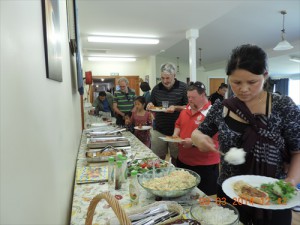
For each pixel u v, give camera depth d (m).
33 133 0.62
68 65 1.86
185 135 1.95
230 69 0.98
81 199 1.19
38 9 0.76
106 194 0.73
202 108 1.91
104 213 1.04
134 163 1.66
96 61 8.71
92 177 1.44
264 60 0.93
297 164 1.01
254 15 4.96
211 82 10.86
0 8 0.43
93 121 4.45
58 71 1.11
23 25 0.58
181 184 1.18
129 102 4.25
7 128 0.44
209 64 10.22
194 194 1.20
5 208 0.42
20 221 0.49
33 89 0.65
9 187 0.44
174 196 1.13
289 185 0.92
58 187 0.97
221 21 5.34
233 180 1.05
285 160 1.08
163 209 0.98
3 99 0.43
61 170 1.08
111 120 4.62
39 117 0.70
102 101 5.68
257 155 1.05
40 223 0.65
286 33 5.97
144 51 7.29
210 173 1.85
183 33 5.36
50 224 0.79
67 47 1.84
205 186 1.84
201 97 1.89
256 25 5.52
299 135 0.99
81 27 4.77
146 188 1.15
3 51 0.44
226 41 6.86
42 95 0.76
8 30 0.47
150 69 8.16
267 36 6.25
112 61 8.80
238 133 1.10
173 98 2.71
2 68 0.43
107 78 8.80
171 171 1.43
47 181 0.76
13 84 0.49
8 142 0.45
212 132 1.29
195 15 4.19
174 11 3.99
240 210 1.05
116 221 0.89
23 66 0.56
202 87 1.90
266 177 1.04
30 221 0.56
